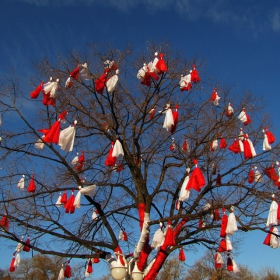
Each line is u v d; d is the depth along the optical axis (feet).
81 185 35.04
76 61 36.47
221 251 37.01
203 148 38.09
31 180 34.96
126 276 32.37
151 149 39.14
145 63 35.50
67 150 30.37
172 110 34.63
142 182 37.35
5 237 33.30
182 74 38.22
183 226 38.99
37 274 96.78
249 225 32.55
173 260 69.10
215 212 35.27
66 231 34.88
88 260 40.63
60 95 37.14
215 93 38.70
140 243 32.65
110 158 30.83
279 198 32.71
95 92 36.24
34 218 34.01
